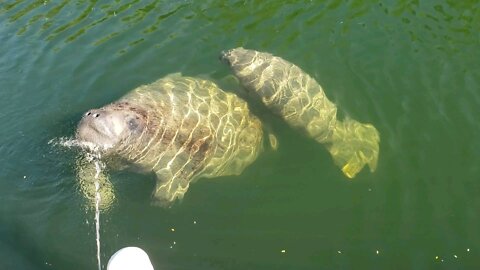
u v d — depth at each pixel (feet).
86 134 12.28
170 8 19.29
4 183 13.30
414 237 12.23
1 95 15.67
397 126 14.69
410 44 17.25
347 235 12.36
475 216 12.54
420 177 13.43
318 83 15.48
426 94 15.51
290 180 13.52
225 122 13.80
